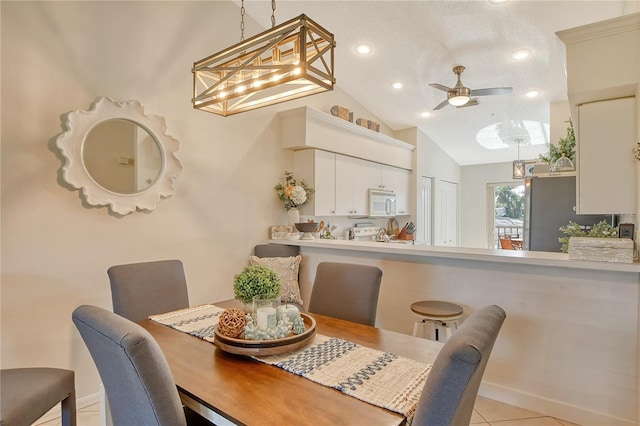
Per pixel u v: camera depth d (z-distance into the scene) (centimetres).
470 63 366
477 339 91
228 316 158
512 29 310
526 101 437
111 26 253
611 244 197
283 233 372
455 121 528
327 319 196
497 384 238
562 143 367
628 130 196
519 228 683
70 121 230
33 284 220
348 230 495
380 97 475
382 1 300
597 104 204
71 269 235
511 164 681
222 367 137
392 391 118
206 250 316
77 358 238
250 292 169
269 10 336
